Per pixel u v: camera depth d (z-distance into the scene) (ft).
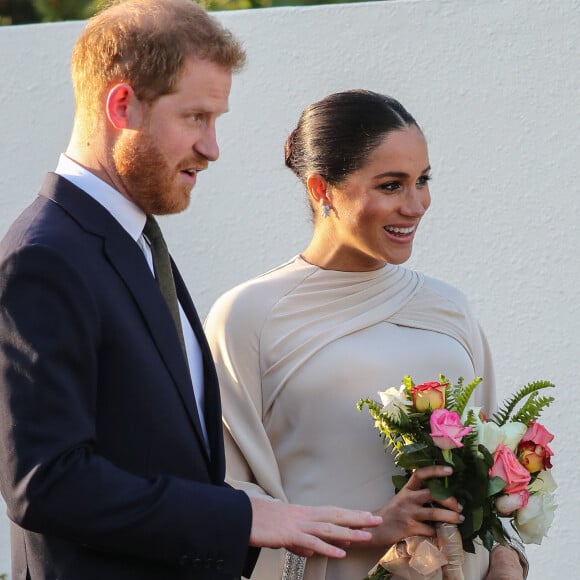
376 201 37.11
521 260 49.57
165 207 31.01
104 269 29.58
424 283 40.01
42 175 54.44
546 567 49.03
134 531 28.07
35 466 27.30
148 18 30.09
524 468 35.19
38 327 27.91
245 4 81.56
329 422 37.73
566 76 49.24
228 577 30.76
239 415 38.27
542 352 49.34
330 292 38.91
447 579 35.14
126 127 30.09
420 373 38.09
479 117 50.03
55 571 29.27
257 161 52.39
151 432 29.40
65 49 54.13
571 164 49.19
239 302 39.19
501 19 49.78
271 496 37.60
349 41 51.47
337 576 37.04
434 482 34.78
